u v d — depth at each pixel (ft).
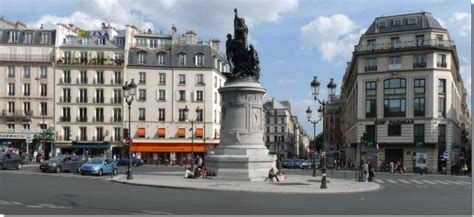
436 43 229.04
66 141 266.77
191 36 304.91
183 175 132.46
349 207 64.59
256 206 63.16
